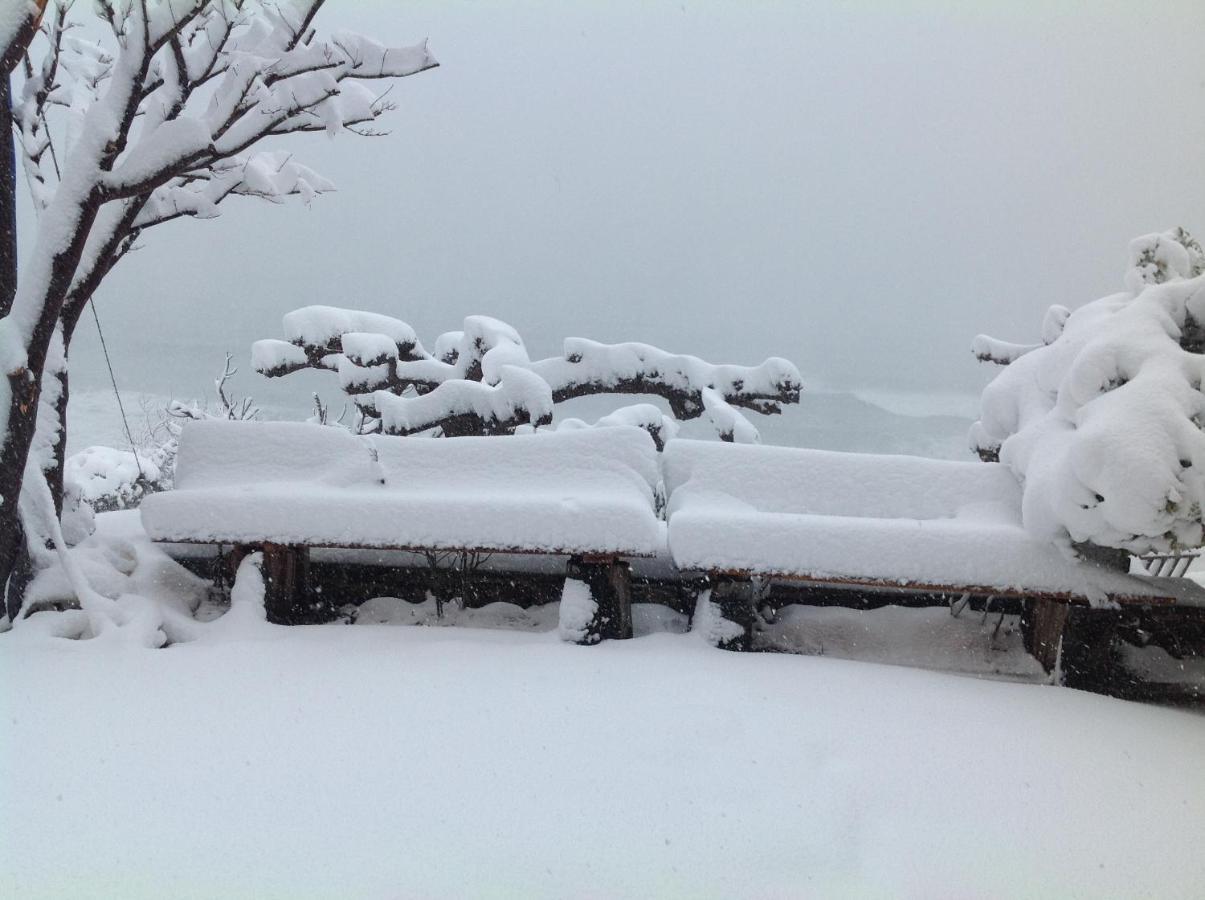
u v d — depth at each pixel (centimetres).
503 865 262
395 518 489
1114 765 348
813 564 465
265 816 286
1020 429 542
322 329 838
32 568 495
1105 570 458
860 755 342
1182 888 264
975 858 276
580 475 525
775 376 806
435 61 513
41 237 460
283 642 462
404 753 332
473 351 847
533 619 546
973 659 495
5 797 295
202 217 577
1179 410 413
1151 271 541
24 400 459
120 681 402
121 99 462
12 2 431
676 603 554
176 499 498
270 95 484
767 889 255
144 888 246
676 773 320
